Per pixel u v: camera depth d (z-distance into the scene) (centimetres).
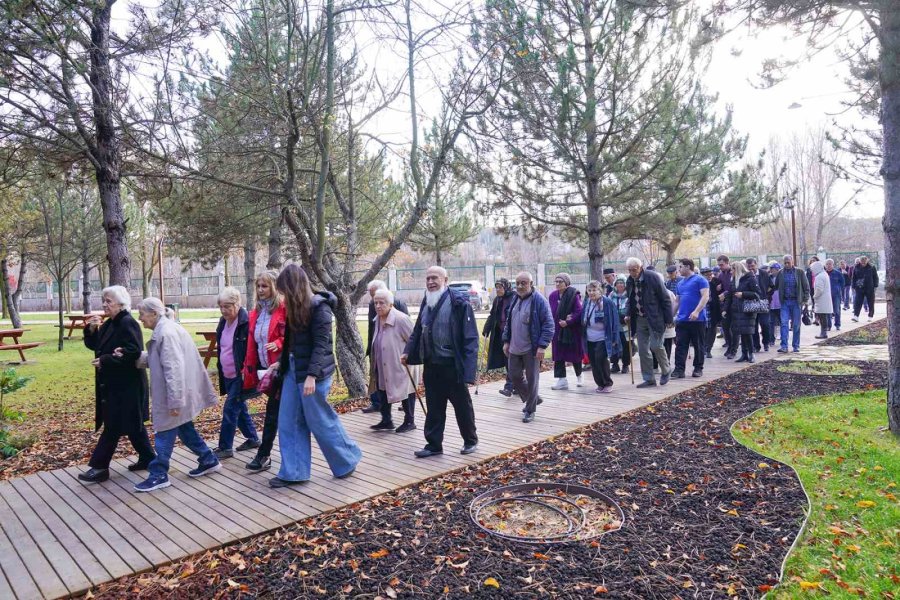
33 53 686
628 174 1311
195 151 834
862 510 435
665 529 407
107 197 811
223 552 397
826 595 327
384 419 713
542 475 528
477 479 526
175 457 629
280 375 534
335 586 346
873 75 683
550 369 1175
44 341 2167
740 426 662
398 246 1040
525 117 1091
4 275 2472
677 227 1500
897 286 603
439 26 903
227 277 3128
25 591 350
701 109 1192
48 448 712
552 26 1079
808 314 1681
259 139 902
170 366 505
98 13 723
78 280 4603
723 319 1205
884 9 537
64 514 468
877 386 834
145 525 440
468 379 580
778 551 372
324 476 543
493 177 1244
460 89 943
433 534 411
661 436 634
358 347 1022
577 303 905
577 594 329
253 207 1130
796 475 500
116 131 790
